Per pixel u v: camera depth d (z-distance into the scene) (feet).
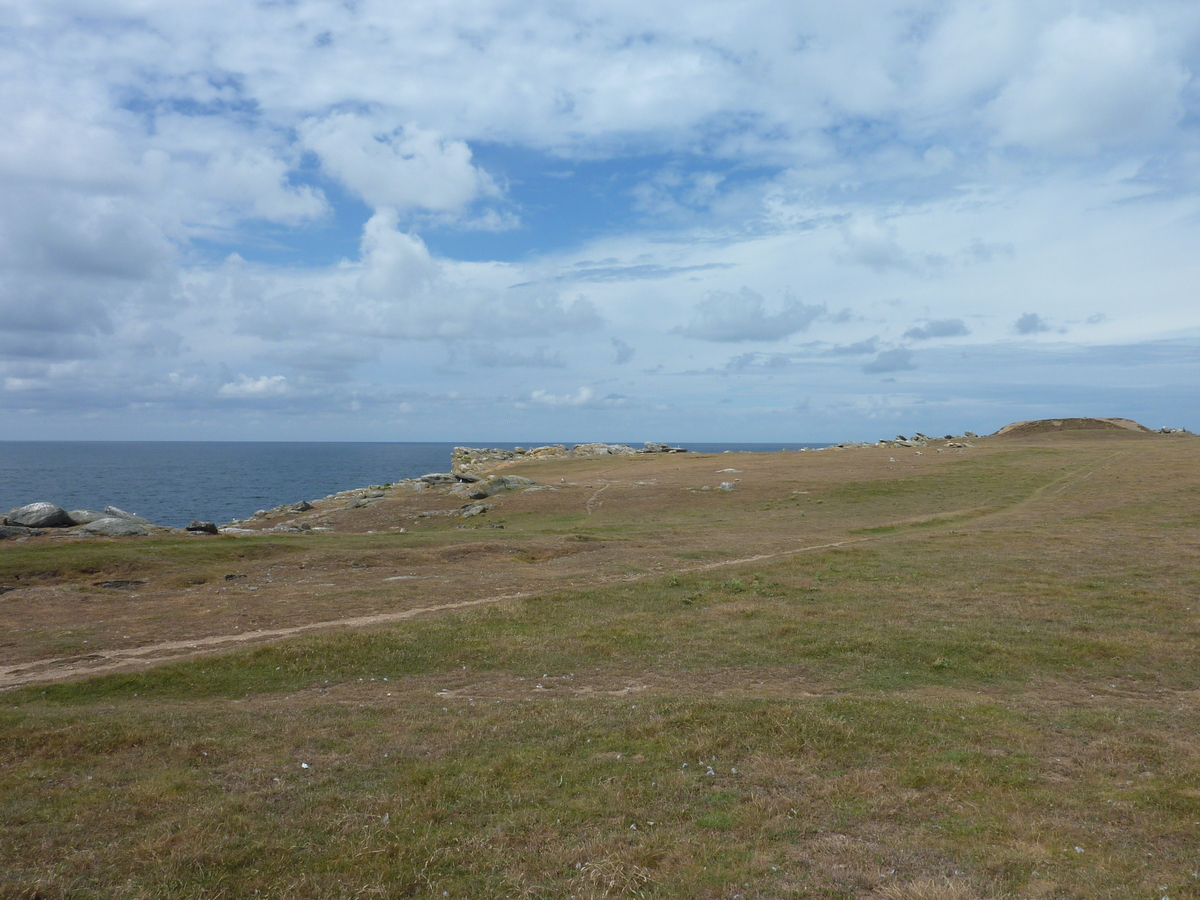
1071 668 58.95
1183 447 266.57
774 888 27.86
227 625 81.30
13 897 27.84
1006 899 26.32
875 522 156.76
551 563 119.24
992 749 41.09
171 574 112.88
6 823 34.81
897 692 53.88
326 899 28.25
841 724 44.34
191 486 526.16
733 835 32.24
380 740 45.60
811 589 91.09
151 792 37.99
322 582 107.34
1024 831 31.68
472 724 47.83
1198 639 64.69
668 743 42.78
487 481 239.50
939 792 35.81
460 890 28.73
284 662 65.82
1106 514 147.33
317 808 36.19
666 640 70.64
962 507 174.09
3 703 56.95
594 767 40.09
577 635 72.79
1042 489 193.06
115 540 139.23
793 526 156.46
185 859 31.04
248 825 34.32
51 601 94.48
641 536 145.59
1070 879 27.68
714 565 111.45
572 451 407.23
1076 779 37.04
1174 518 137.08
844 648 65.82
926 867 28.99
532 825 33.68
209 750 44.06
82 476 634.43
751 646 67.62
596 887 28.30
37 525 157.69
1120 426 392.88
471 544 134.62
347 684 61.82
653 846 31.32
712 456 339.36
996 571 96.84
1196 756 39.32
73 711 52.85
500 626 76.54
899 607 79.92
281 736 46.52
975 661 61.16
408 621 79.20
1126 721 45.34
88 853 31.71
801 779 37.76
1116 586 85.51
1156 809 33.24
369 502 227.61
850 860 29.68
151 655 70.44
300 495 466.70
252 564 122.31
